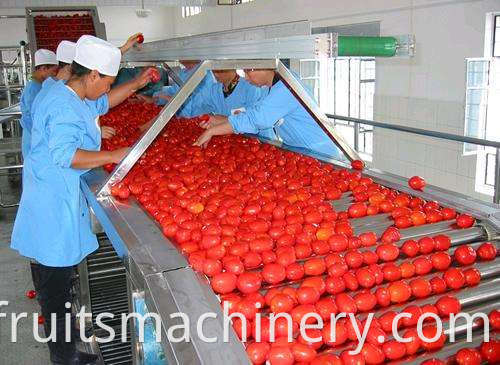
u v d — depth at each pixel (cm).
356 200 183
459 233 152
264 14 957
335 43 130
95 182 213
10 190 601
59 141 206
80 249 243
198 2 1168
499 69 462
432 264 135
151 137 197
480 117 482
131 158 196
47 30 573
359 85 696
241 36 169
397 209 167
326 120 229
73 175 231
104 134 293
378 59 593
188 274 123
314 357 103
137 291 127
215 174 208
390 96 582
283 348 101
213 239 137
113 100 302
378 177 210
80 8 609
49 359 266
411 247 139
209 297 115
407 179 206
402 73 560
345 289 126
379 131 606
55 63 404
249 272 125
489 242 148
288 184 195
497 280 134
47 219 234
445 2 497
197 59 205
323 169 220
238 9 1082
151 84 493
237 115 252
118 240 150
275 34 150
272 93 245
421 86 536
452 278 128
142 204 182
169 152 246
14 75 909
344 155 238
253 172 215
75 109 215
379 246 139
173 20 1582
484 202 173
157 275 122
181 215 155
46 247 236
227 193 182
